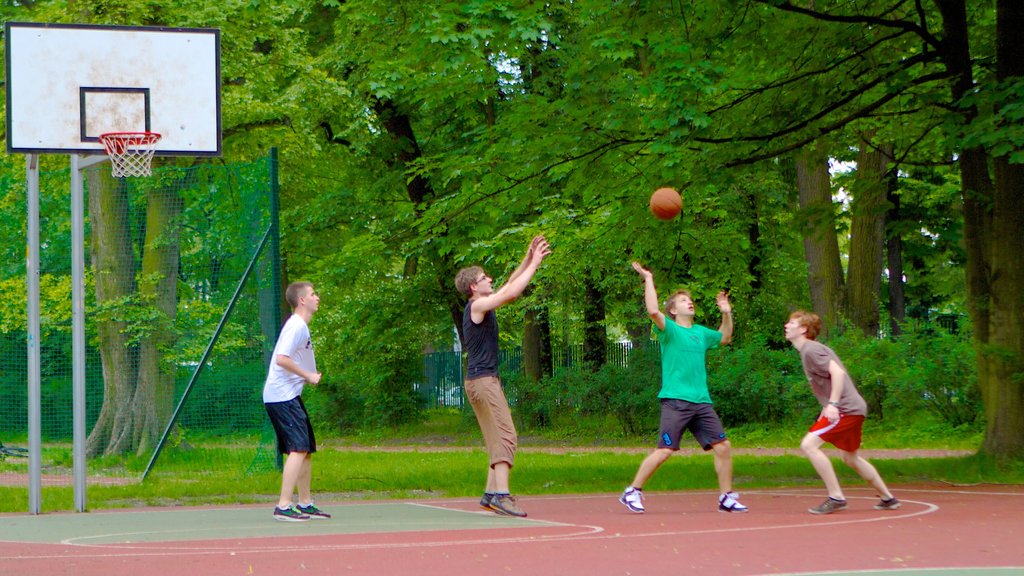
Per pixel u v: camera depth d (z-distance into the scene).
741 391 23.83
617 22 13.95
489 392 9.63
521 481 13.64
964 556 6.89
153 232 16.23
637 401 25.09
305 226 27.11
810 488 12.47
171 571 6.46
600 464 16.39
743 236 23.89
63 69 12.41
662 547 7.37
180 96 12.88
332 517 9.87
